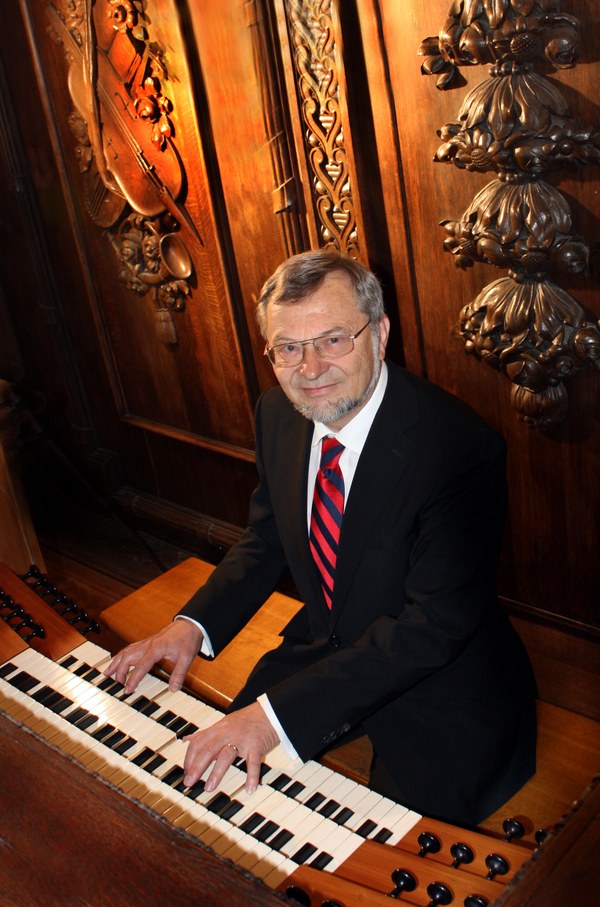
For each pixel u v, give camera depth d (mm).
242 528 3619
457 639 1774
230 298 3047
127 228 3332
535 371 2385
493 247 2318
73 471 4258
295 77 2521
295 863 1481
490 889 1380
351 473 1982
